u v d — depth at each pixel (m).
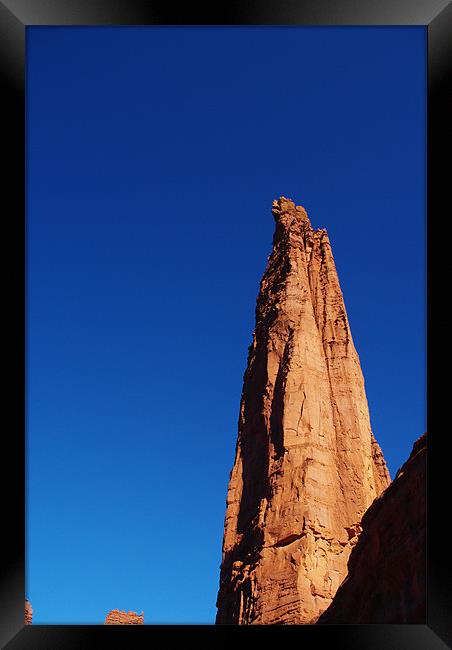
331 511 64.06
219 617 62.91
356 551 43.09
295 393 68.50
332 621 42.38
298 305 73.88
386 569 39.59
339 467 67.19
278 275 77.25
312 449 66.06
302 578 59.19
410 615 37.06
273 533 62.47
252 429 70.56
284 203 81.19
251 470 68.94
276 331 72.94
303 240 79.00
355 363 72.50
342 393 70.81
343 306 75.19
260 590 60.09
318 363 71.19
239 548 65.56
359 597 41.41
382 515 41.53
